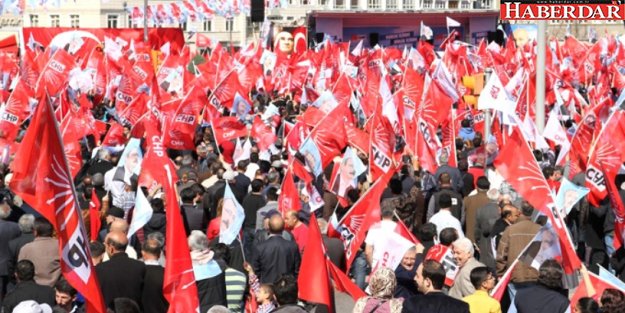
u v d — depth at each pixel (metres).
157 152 20.34
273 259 17.19
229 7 85.94
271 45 93.94
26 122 36.03
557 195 18.11
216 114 35.00
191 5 86.38
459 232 18.42
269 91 58.50
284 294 13.18
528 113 26.98
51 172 10.26
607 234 20.02
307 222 21.94
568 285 15.42
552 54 57.62
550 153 27.61
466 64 50.44
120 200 21.78
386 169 23.36
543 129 26.64
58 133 10.26
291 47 91.25
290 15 136.88
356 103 36.62
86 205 21.00
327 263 13.52
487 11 104.75
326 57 57.19
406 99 29.55
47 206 10.26
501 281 14.66
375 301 12.64
